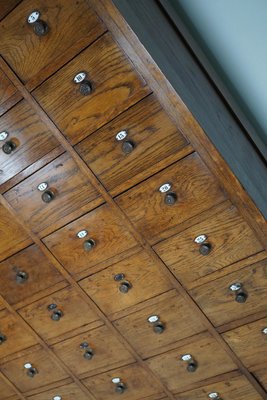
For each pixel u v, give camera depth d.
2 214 2.70
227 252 2.49
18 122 2.35
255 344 2.79
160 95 2.12
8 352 3.46
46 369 3.44
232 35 2.78
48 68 2.16
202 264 2.57
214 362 2.97
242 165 2.52
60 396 3.56
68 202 2.55
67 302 2.98
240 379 2.97
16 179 2.55
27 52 2.14
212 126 2.36
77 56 2.10
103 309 2.95
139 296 2.81
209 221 2.41
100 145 2.32
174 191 2.36
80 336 3.14
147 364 3.13
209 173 2.27
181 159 2.26
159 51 2.21
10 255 2.88
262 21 2.66
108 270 2.74
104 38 2.04
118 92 2.16
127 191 2.43
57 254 2.77
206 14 2.79
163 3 2.70
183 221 2.44
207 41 2.90
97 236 2.62
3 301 3.12
